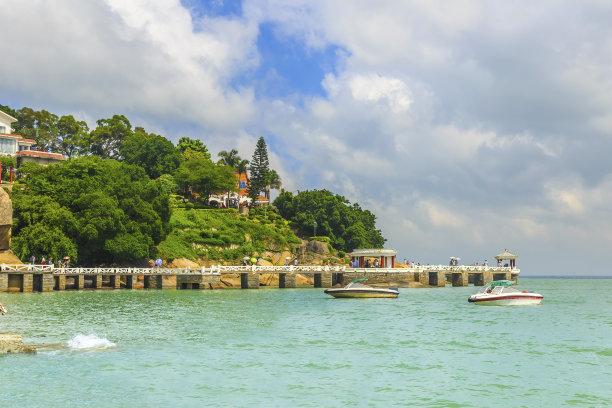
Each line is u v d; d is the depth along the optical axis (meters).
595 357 31.92
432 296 82.88
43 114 166.38
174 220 120.38
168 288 92.31
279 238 133.88
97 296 70.75
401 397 23.03
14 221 81.31
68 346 32.50
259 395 22.91
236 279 108.31
